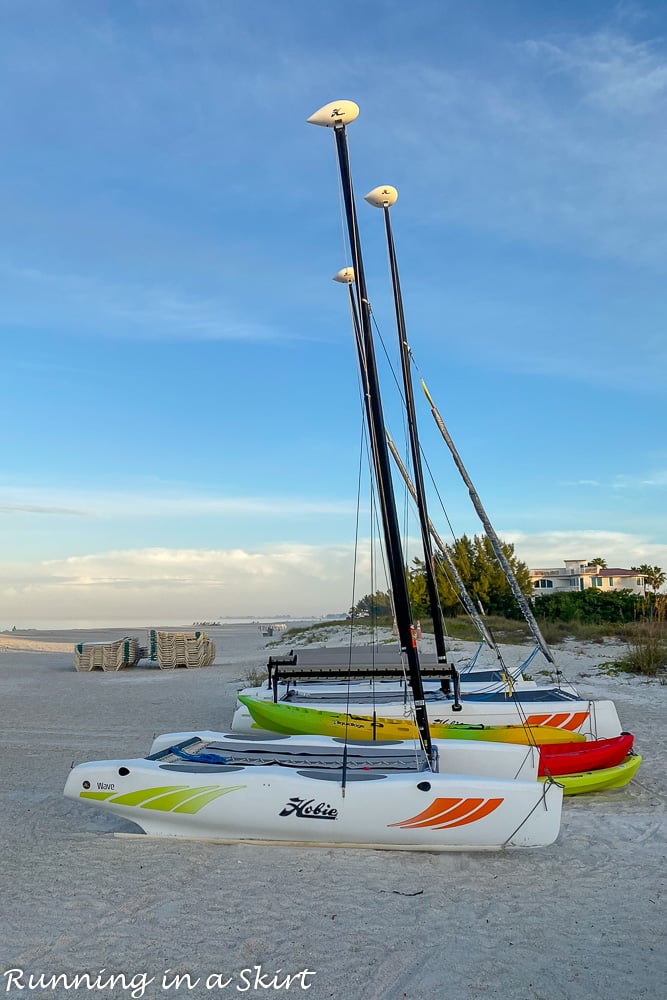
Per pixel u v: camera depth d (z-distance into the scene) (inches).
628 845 296.2
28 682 932.0
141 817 300.0
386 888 252.4
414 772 305.9
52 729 563.5
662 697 648.4
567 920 228.1
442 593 1158.3
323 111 325.7
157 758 322.7
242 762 323.9
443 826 281.3
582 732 436.1
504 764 333.7
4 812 346.9
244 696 458.0
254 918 230.7
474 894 247.9
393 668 426.9
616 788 379.6
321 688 556.4
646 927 222.8
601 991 188.1
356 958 206.1
